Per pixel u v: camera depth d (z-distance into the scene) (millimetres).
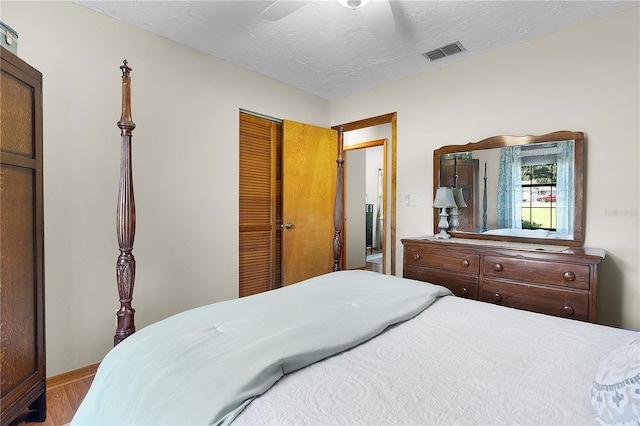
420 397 796
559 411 741
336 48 2754
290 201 3656
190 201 2779
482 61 2842
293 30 2467
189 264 2777
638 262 2154
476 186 2875
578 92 2371
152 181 2545
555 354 1027
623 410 636
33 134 1685
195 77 2797
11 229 1541
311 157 3852
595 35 2295
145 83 2494
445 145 3088
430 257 2715
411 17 2268
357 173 5703
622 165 2209
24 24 1965
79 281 2191
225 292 3037
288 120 3605
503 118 2732
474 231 2885
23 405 1590
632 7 2152
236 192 3123
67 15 2123
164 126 2607
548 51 2496
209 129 2904
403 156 3426
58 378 2105
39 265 1722
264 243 3514
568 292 2047
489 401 782
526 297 2203
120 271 1572
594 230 2316
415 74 3307
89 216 2230
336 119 4109
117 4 2162
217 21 2361
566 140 2408
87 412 974
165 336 1111
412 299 1521
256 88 3289
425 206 3256
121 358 1046
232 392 782
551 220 2484
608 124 2258
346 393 814
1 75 1480
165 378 868
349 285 1742
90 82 2227
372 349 1080
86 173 2215
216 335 1106
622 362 716
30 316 1656
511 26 2396
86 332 2223
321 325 1170
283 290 1694
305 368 952
